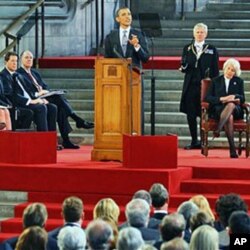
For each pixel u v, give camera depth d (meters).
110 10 45.66
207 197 29.83
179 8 46.44
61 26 43.72
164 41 43.66
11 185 30.69
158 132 37.66
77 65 41.19
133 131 31.53
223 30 44.66
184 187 30.39
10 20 40.94
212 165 31.36
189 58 35.69
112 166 30.70
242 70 40.06
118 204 30.02
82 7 44.62
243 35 44.59
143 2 46.34
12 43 38.59
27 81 34.69
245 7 46.72
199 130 37.84
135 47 32.91
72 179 30.30
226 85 33.56
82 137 37.53
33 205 22.75
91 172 30.17
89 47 45.22
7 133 31.06
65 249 19.70
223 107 33.12
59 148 35.62
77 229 19.89
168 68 40.06
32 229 19.64
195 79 35.66
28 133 30.95
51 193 30.45
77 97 39.62
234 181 30.50
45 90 35.09
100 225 19.64
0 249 22.38
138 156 30.23
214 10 46.75
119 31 33.09
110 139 31.80
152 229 22.75
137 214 22.77
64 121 35.84
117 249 19.36
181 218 20.66
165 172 29.72
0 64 39.69
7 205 30.17
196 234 19.08
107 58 31.81
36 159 31.05
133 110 31.52
